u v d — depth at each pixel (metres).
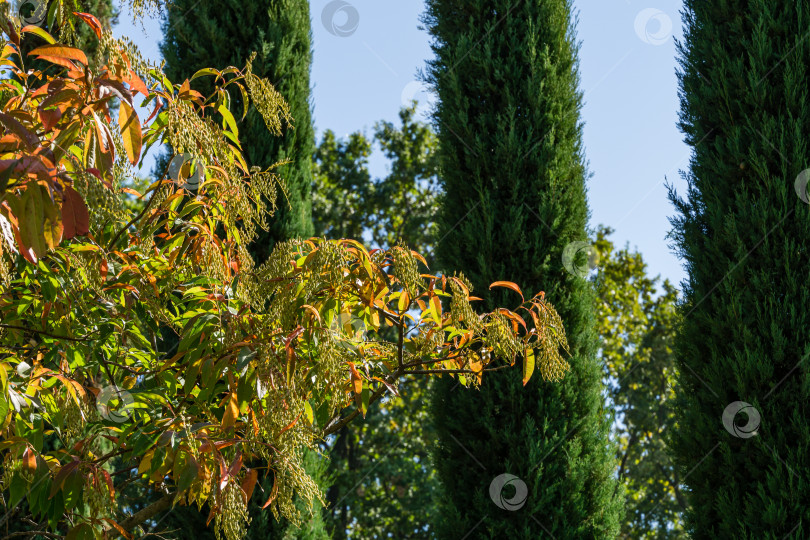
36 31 1.88
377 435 15.06
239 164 2.56
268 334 2.22
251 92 2.39
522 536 4.95
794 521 4.27
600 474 5.27
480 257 5.43
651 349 13.97
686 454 4.89
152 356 2.67
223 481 1.96
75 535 1.95
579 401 5.34
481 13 6.20
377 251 2.46
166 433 2.00
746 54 5.34
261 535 4.99
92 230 2.46
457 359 2.86
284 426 2.06
